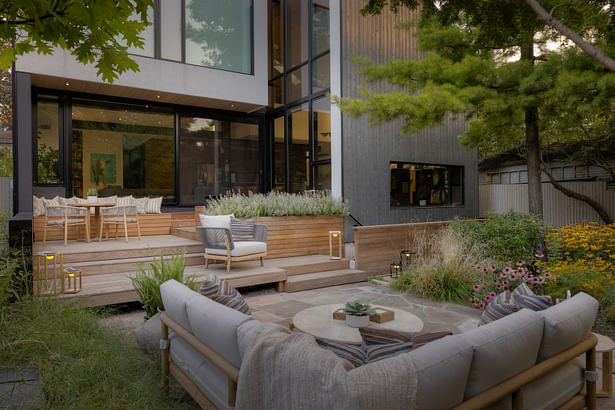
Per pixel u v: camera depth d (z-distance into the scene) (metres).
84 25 1.90
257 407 1.64
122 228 8.27
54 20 1.80
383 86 9.36
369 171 9.21
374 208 9.29
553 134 9.26
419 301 5.30
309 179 9.83
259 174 11.25
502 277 4.91
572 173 10.11
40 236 7.36
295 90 10.35
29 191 7.13
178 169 9.97
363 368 1.38
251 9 10.11
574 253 6.71
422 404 1.43
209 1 9.53
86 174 8.94
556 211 10.30
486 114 6.68
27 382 2.55
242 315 1.99
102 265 5.59
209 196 10.41
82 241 7.34
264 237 6.39
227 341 1.91
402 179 9.91
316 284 6.14
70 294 4.39
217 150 10.59
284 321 4.47
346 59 8.78
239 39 9.96
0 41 1.99
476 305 4.85
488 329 1.81
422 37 7.08
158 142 9.77
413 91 6.93
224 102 9.83
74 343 2.97
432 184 10.58
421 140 10.17
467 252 6.23
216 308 2.14
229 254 5.73
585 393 2.41
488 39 4.29
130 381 2.60
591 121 8.92
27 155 7.16
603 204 9.22
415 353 1.52
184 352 2.55
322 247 7.73
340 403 1.28
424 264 5.83
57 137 8.58
